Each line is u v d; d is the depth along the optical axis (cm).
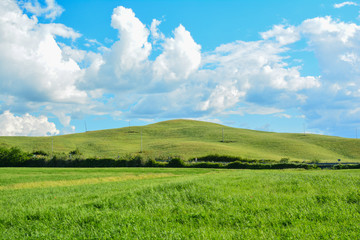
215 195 1111
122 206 1038
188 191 1203
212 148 11425
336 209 820
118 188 1891
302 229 659
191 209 905
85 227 784
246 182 1538
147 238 647
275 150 12012
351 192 1040
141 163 6397
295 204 918
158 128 19562
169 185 1417
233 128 19838
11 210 1159
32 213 1004
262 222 737
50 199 1553
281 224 723
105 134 17862
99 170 5275
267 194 1128
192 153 10581
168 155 9544
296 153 11394
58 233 749
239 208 898
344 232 629
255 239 620
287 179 1606
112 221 803
